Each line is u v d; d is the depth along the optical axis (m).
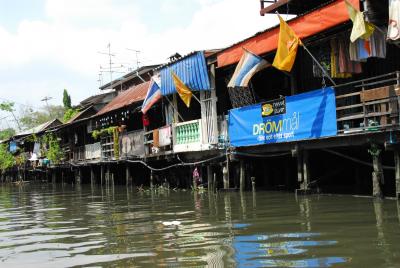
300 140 13.67
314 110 13.12
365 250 6.52
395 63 13.29
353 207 10.61
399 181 10.95
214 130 17.70
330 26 11.95
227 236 8.27
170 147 20.91
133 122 28.55
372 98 11.41
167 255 7.04
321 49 13.66
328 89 12.64
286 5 17.05
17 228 11.38
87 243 8.54
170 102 21.02
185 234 8.77
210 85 17.77
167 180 22.84
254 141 15.62
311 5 17.22
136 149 24.94
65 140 40.09
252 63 14.64
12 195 26.66
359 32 10.78
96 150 31.67
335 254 6.42
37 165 44.84
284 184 17.81
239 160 16.67
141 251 7.46
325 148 13.67
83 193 24.34
